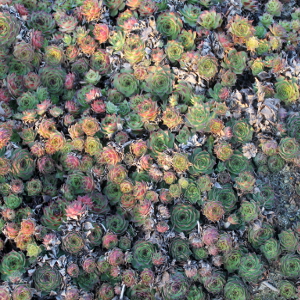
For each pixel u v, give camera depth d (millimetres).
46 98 895
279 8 1039
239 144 922
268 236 851
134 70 925
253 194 881
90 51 944
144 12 968
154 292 827
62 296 784
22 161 833
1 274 790
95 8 942
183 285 801
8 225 781
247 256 824
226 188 873
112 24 1019
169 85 914
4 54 895
